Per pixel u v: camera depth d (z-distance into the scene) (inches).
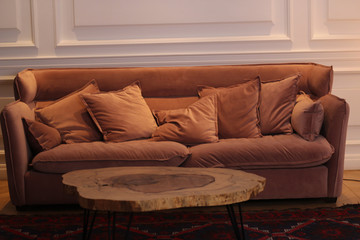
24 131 118.5
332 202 121.2
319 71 134.0
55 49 153.1
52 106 131.3
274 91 134.0
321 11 155.6
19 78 129.5
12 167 115.6
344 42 155.7
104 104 130.3
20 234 101.5
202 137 125.0
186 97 142.6
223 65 147.6
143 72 143.2
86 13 152.7
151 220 110.0
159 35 154.6
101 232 102.1
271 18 154.5
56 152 115.0
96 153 114.5
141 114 132.6
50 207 122.1
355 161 158.9
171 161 115.2
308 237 96.5
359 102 155.6
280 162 115.3
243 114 131.3
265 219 108.8
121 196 75.8
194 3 153.6
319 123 120.3
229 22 154.3
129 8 153.2
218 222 107.6
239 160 115.3
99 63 153.7
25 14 152.2
